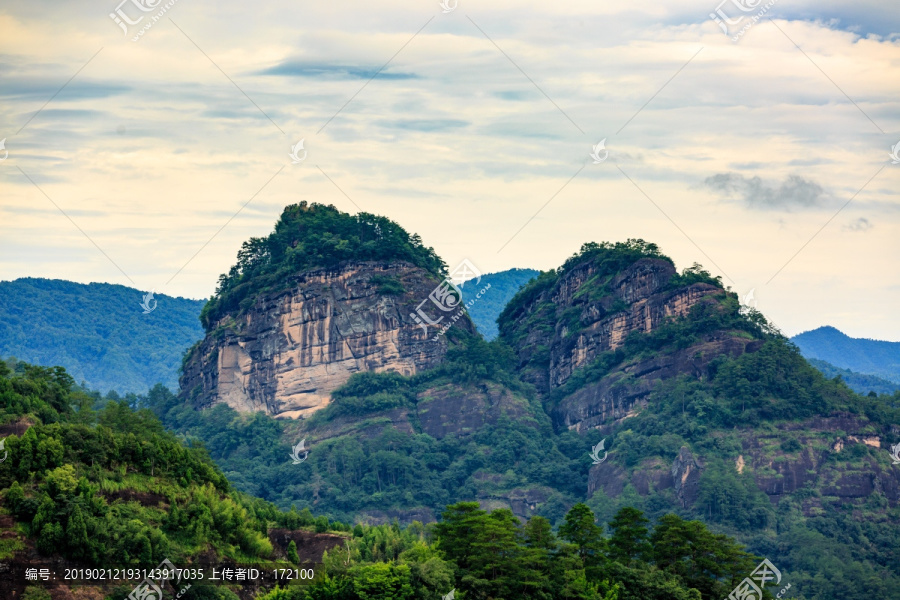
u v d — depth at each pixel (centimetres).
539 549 17825
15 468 17375
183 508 18088
